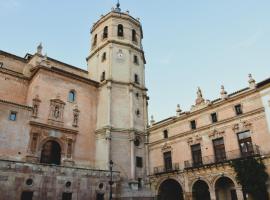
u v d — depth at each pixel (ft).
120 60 151.53
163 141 137.28
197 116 125.59
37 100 119.75
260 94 104.99
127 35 160.76
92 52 163.43
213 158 113.09
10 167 91.66
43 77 126.82
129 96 144.36
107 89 141.08
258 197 92.73
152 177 135.23
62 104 128.26
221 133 113.91
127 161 129.90
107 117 134.10
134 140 135.85
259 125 102.17
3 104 105.40
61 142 120.98
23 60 144.66
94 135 135.74
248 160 97.45
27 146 107.65
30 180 95.25
